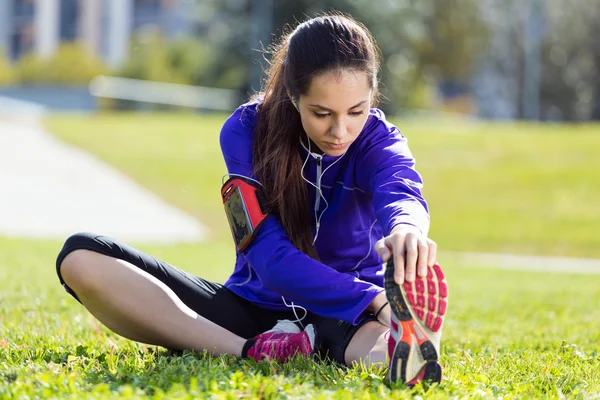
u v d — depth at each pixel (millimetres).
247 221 3270
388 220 2941
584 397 2848
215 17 41719
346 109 2986
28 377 2834
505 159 22500
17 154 22562
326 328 3350
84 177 20578
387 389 2721
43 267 8133
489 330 5145
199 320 3377
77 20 53906
